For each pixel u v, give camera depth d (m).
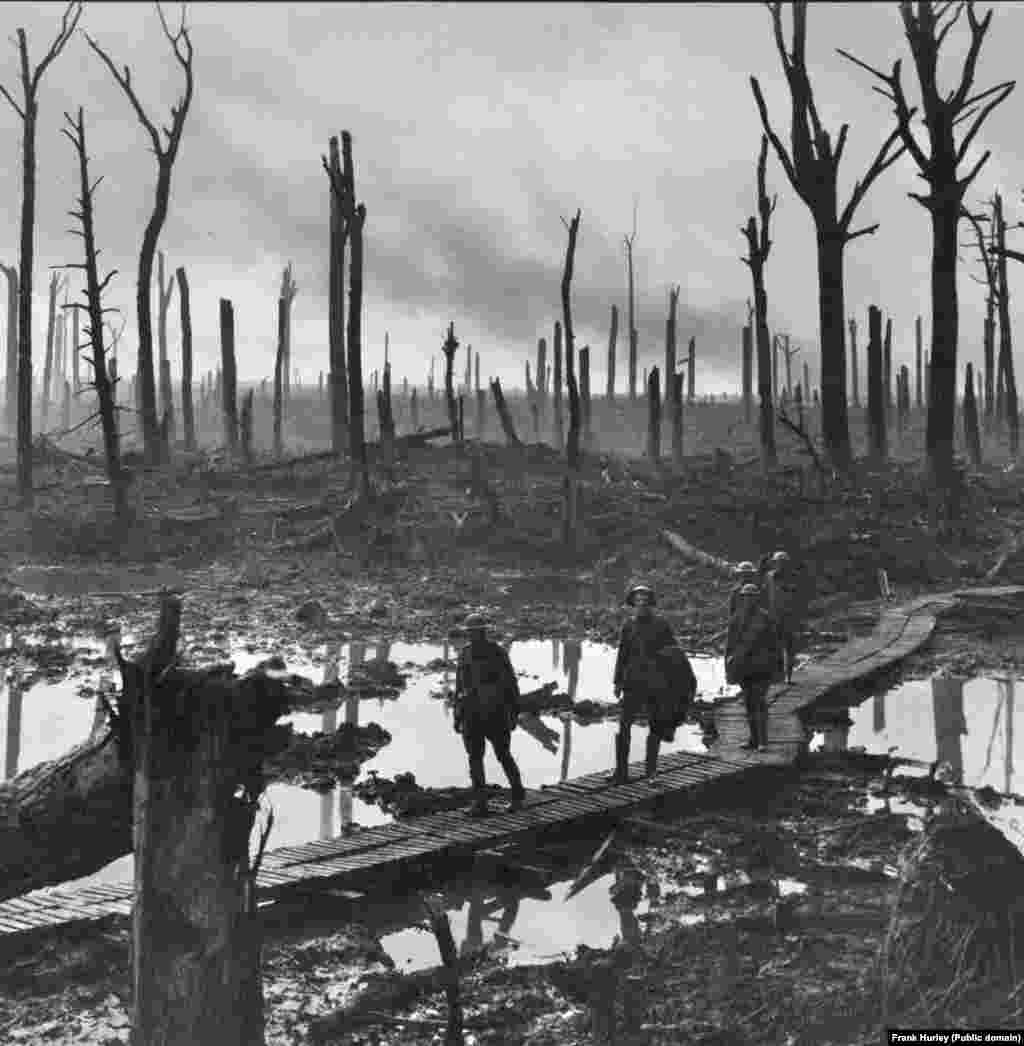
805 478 32.97
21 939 7.00
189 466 38.97
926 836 6.77
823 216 31.98
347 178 30.50
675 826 9.71
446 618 21.11
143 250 38.50
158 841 4.71
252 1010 4.80
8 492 34.16
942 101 28.83
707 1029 5.64
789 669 13.59
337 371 44.41
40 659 16.17
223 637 18.58
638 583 24.83
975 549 27.20
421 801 10.05
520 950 7.14
